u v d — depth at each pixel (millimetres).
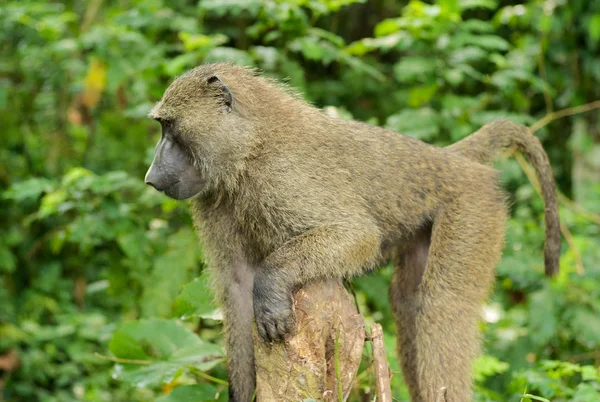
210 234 7879
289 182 7441
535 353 10977
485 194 8477
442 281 8109
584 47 14445
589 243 11375
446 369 8055
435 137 13164
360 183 7785
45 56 14352
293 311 6816
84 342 13672
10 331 13352
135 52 12461
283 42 12820
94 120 15383
